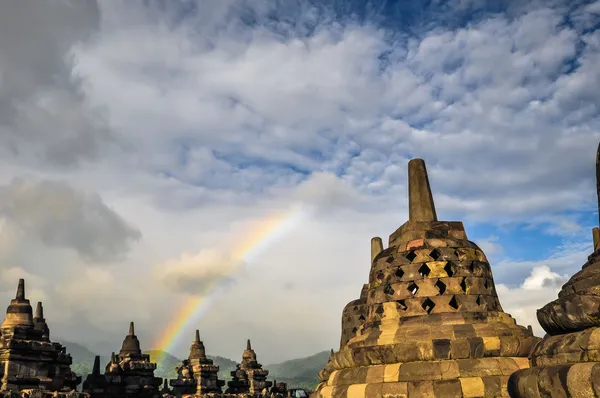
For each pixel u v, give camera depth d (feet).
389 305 64.69
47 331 148.15
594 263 35.99
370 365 61.21
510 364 56.29
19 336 102.99
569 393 31.14
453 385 55.11
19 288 112.27
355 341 65.57
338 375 63.93
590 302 32.81
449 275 64.49
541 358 35.37
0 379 97.76
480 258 66.39
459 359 57.36
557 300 36.14
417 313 62.80
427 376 56.65
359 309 92.38
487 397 54.08
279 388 189.57
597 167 38.96
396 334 61.41
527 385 34.60
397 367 58.65
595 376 29.94
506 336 58.70
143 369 138.72
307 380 606.14
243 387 176.86
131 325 160.25
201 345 171.83
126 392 134.31
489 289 65.31
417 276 64.34
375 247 100.83
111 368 135.74
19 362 100.12
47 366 104.88
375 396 57.31
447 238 66.54
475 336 58.70
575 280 35.83
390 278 66.03
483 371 55.77
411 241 66.85
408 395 56.03
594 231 57.41
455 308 62.75
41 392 89.30
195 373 161.48
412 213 70.23
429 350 58.18
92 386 132.57
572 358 32.71
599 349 31.37
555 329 36.01
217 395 149.07
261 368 194.39
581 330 33.68
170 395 143.74
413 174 71.92
